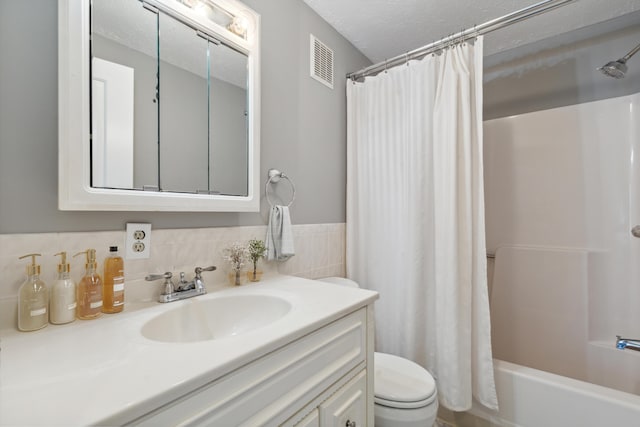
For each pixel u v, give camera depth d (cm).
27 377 49
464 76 142
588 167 172
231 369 56
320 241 167
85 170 78
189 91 104
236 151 119
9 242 69
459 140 143
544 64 192
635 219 159
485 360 136
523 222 191
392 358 131
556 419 123
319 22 167
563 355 167
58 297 73
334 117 179
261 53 132
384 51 204
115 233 87
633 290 159
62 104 74
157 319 81
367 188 180
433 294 152
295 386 71
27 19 72
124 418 41
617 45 170
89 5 80
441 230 143
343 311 85
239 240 121
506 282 190
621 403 110
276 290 106
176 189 100
